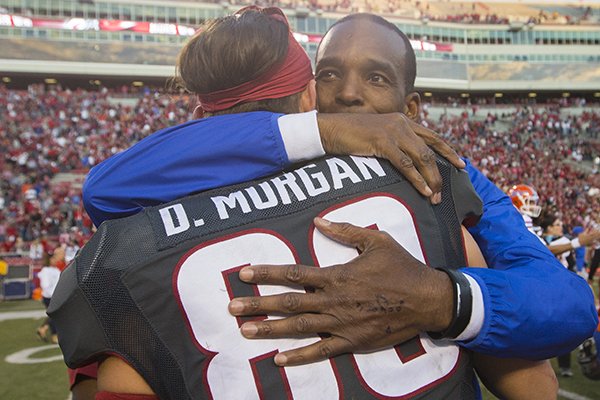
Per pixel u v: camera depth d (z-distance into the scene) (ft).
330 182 3.58
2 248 60.13
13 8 135.44
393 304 3.19
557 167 122.21
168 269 3.18
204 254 3.22
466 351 3.62
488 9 178.50
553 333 3.42
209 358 3.12
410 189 3.66
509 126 148.46
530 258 3.76
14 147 92.73
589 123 148.56
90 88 150.30
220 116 3.81
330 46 4.70
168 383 3.18
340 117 3.74
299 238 3.35
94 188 3.71
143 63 142.92
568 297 3.50
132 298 3.16
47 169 86.38
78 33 139.13
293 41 4.03
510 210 4.18
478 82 170.91
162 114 114.73
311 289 3.29
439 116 152.35
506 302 3.36
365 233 3.33
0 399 17.58
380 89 4.59
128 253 3.23
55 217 69.00
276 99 3.98
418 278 3.27
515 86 172.04
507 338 3.37
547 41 175.32
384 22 4.80
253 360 3.11
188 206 3.45
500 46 173.47
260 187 3.57
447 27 171.01
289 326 3.12
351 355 3.24
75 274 3.23
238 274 3.20
